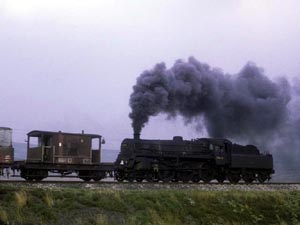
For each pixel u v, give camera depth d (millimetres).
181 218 22875
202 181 37812
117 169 31172
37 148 30938
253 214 25359
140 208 22359
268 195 27969
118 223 20500
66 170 31031
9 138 29828
